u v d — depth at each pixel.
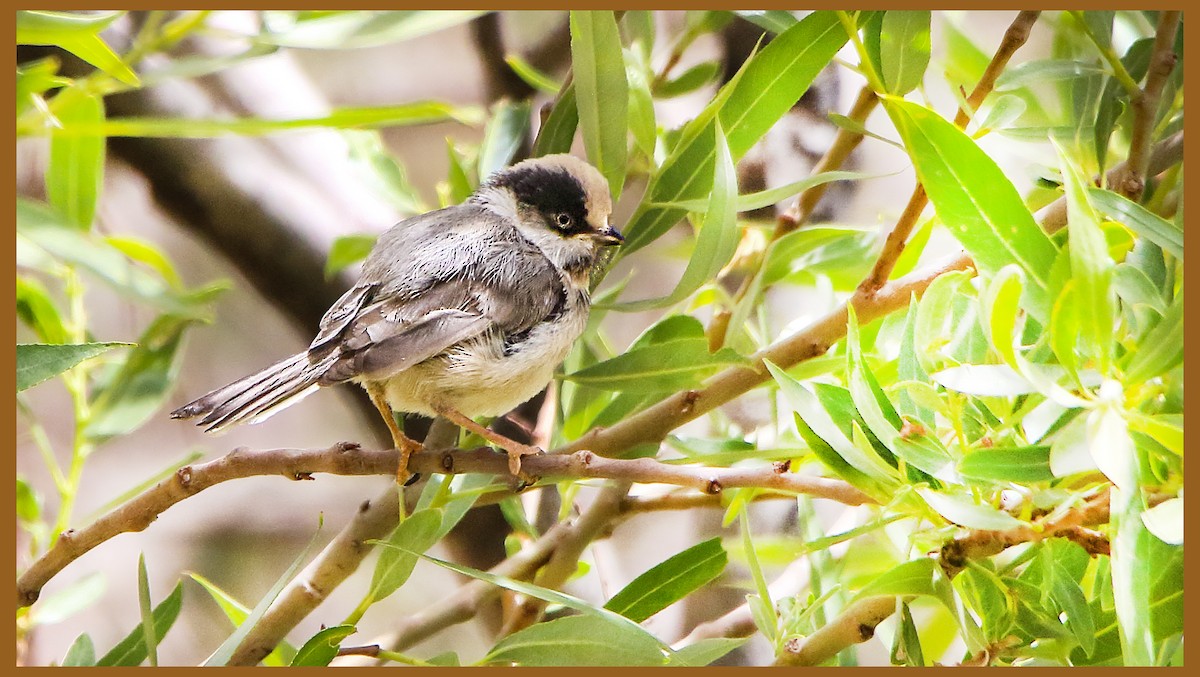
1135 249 3.28
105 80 3.27
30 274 3.45
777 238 3.35
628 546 3.46
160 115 3.40
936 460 3.26
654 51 3.44
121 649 3.32
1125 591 3.24
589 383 3.32
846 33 3.31
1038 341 3.27
